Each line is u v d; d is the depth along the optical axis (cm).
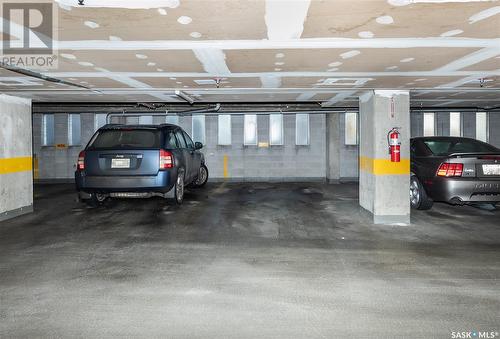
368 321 331
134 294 390
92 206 893
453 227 695
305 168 1499
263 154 1497
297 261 499
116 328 320
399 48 457
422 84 711
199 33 397
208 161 1503
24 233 646
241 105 1291
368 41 429
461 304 365
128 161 805
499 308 356
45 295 388
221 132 1506
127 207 893
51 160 1505
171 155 836
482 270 462
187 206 910
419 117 1470
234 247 565
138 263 490
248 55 489
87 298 380
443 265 482
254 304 366
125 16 346
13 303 369
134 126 860
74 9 329
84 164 808
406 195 737
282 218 777
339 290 400
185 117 1512
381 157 742
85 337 305
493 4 319
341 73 609
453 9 331
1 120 755
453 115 1473
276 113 1341
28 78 627
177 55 488
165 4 318
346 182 1466
